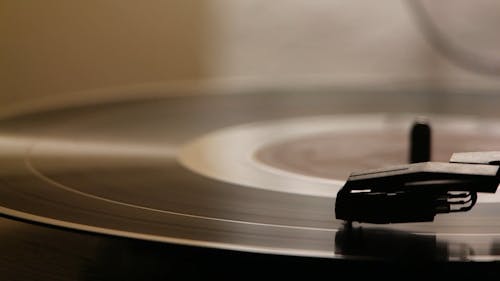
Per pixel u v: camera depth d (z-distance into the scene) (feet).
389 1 3.26
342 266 1.01
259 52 3.26
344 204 1.08
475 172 1.03
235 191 1.28
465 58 3.23
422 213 1.07
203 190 1.29
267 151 1.52
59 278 1.08
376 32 3.27
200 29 3.15
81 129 1.65
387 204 1.07
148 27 3.06
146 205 1.21
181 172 1.38
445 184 1.03
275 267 1.03
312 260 1.01
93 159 1.45
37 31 2.86
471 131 1.68
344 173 1.39
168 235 1.08
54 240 1.18
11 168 1.38
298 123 1.75
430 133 1.40
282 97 2.04
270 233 1.09
